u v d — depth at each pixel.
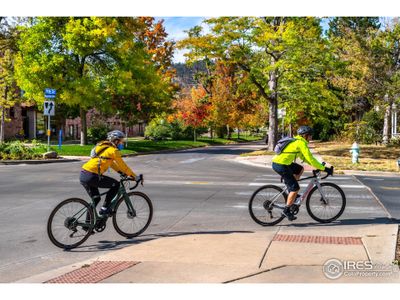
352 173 19.73
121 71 36.97
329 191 9.00
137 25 38.78
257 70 30.11
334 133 53.28
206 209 10.39
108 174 18.66
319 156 27.59
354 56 33.41
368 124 41.19
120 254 6.43
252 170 20.56
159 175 18.06
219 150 41.41
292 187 8.50
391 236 7.39
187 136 62.97
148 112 41.53
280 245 6.90
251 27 28.84
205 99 61.88
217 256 6.29
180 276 5.50
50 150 29.69
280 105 36.59
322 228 8.36
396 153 28.39
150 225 8.70
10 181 15.84
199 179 16.59
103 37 35.56
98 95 36.22
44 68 34.94
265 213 8.67
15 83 50.22
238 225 8.67
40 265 6.30
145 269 5.77
